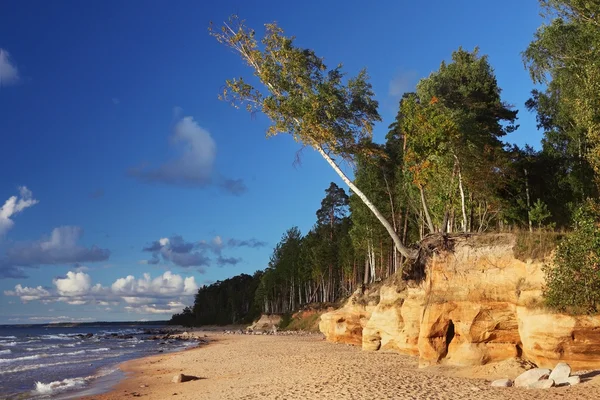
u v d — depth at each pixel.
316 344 43.09
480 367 18.95
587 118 19.11
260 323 99.50
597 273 15.77
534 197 40.50
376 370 20.92
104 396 21.84
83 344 72.00
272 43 27.89
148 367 33.56
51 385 26.33
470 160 31.80
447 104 36.84
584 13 23.55
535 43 29.73
